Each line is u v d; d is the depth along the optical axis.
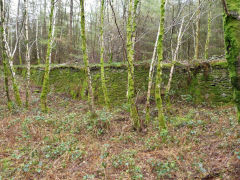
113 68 12.40
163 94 10.66
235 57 2.54
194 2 14.47
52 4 9.57
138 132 6.87
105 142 6.24
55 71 16.08
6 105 10.49
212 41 18.27
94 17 23.69
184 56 17.08
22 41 24.31
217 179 3.66
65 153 5.23
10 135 6.42
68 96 14.02
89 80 7.85
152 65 7.66
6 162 4.82
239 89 2.59
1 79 16.73
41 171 4.54
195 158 4.57
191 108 9.59
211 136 5.82
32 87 16.66
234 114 7.47
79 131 7.01
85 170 4.61
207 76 10.00
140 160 4.88
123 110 10.19
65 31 24.77
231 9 2.57
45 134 6.55
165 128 6.32
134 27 8.52
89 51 20.66
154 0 15.43
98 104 12.21
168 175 4.09
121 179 4.15
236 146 4.58
